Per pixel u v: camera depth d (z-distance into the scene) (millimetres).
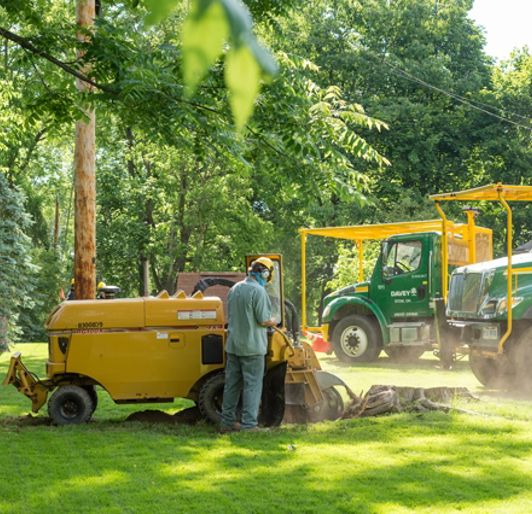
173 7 725
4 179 25547
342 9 38375
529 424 8445
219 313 8867
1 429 8469
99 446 7516
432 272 17203
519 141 36438
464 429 8141
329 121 11086
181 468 6543
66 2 20594
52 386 9133
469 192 12797
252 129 10844
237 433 8047
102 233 35469
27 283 25656
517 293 11781
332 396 9070
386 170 36250
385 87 37812
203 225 31641
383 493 5641
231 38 707
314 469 6441
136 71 9836
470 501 5426
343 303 17969
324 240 37406
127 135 33812
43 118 12242
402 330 17359
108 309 8789
